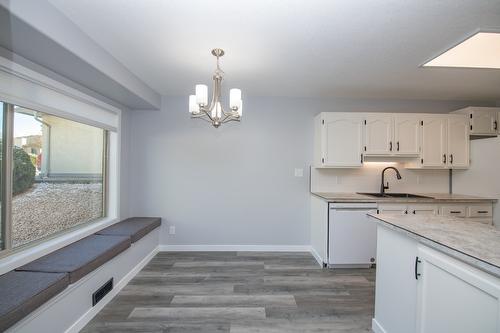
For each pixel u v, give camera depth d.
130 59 2.38
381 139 3.30
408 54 2.25
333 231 3.03
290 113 3.65
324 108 3.66
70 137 2.55
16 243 1.92
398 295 1.63
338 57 2.32
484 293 1.05
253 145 3.64
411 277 1.50
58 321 1.68
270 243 3.66
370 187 3.65
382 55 2.27
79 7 1.60
